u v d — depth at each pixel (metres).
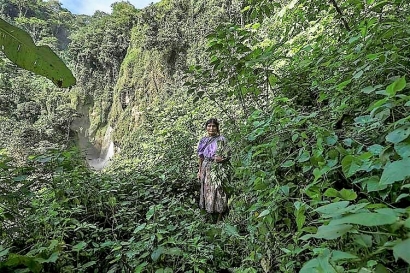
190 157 4.59
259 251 1.44
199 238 1.96
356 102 1.36
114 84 33.69
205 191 3.20
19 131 16.45
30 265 1.32
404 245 0.34
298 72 2.15
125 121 27.95
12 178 2.09
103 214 2.62
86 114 33.94
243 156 1.86
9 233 1.93
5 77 23.27
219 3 21.64
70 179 2.52
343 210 0.50
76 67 36.41
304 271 0.50
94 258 2.08
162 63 25.41
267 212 1.24
